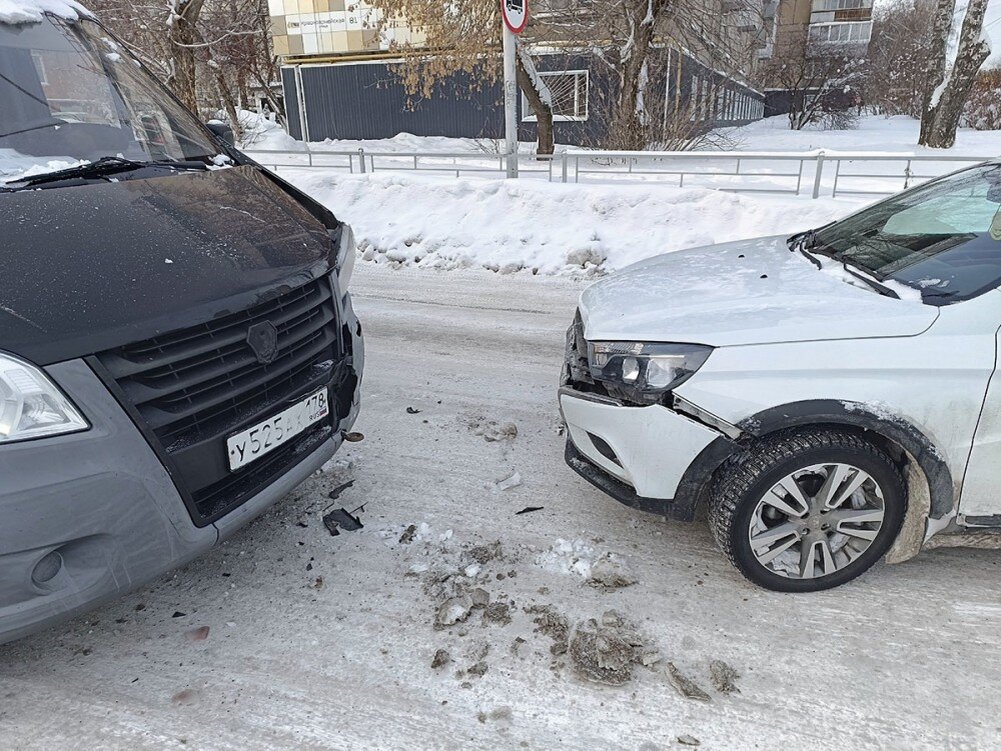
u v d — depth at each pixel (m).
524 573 2.73
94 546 1.92
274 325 2.39
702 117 14.45
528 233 7.98
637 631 2.43
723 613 2.51
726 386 2.40
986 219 2.82
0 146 2.65
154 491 2.01
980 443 2.36
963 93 15.05
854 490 2.48
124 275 2.09
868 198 8.50
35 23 3.20
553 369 4.86
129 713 2.12
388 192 9.18
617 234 7.77
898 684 2.19
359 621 2.50
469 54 13.33
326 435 2.72
